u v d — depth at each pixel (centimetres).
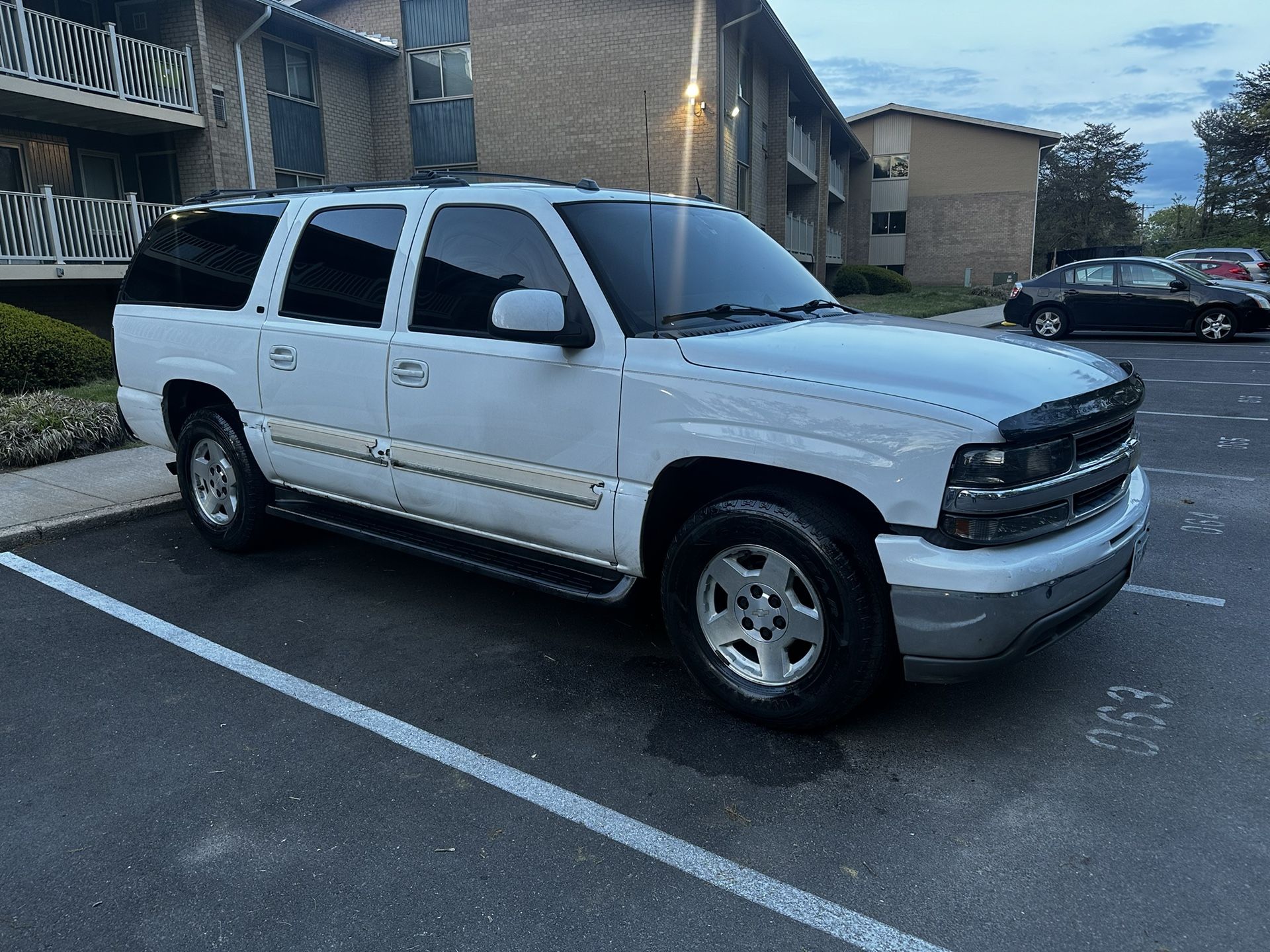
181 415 522
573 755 308
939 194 4084
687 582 326
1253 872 245
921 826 267
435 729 325
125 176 1717
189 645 395
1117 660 375
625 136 1947
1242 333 1619
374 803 280
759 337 327
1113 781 289
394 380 387
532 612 432
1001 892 239
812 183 3036
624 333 328
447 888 242
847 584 287
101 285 1611
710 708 340
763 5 1919
